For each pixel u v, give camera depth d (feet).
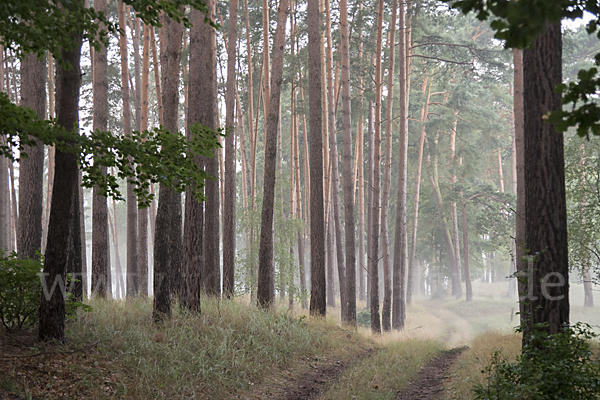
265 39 66.59
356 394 27.89
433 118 110.11
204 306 41.34
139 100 72.54
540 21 8.74
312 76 53.62
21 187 42.34
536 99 24.72
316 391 29.76
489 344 44.11
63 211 25.52
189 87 41.45
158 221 34.99
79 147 21.54
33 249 41.98
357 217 130.00
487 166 158.40
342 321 63.52
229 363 30.37
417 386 32.94
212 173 52.24
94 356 25.40
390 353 43.24
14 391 20.13
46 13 19.72
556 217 24.13
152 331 31.45
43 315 25.25
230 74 58.54
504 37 9.45
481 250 135.54
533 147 24.79
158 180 22.94
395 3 71.61
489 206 117.39
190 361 28.50
